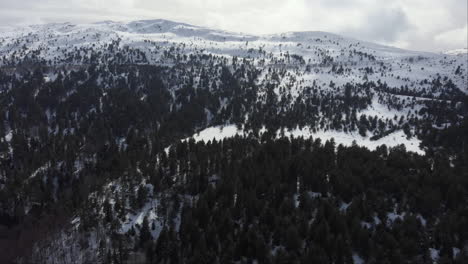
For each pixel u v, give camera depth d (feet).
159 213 318.24
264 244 241.76
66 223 353.31
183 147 458.91
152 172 383.45
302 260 227.61
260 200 295.48
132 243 286.66
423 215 284.41
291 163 358.02
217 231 264.93
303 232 258.78
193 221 272.51
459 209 276.21
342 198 308.81
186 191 352.49
